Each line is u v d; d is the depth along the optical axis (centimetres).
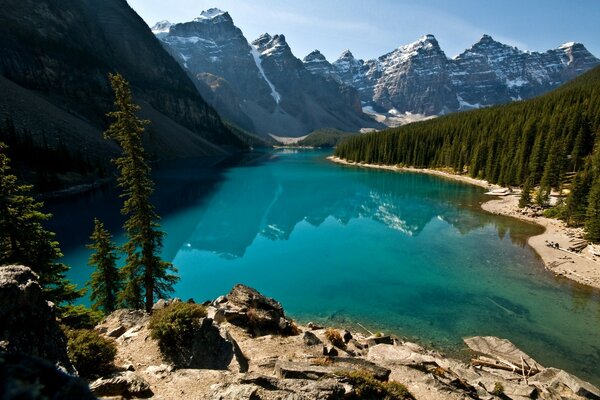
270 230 6303
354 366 1538
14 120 10569
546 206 7075
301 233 6097
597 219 4844
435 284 3862
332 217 7188
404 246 5231
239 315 2012
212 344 1466
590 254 4528
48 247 1931
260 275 4288
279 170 15188
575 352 2594
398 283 3922
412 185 11088
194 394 1080
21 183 7944
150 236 2530
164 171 14050
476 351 2577
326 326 3002
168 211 7538
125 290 2525
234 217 7212
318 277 4162
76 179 9344
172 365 1278
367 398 1194
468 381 1831
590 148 9819
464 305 3366
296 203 8556
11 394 290
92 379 1148
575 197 5828
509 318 3098
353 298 3575
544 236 5466
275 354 1658
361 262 4622
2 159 1786
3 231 1752
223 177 12794
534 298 3478
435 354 2344
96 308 2642
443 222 6562
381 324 3030
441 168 14275
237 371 1392
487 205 7819
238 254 5088
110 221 6531
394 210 7669
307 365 1352
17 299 820
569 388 1912
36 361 352
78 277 4169
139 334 1564
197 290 3956
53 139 11125
